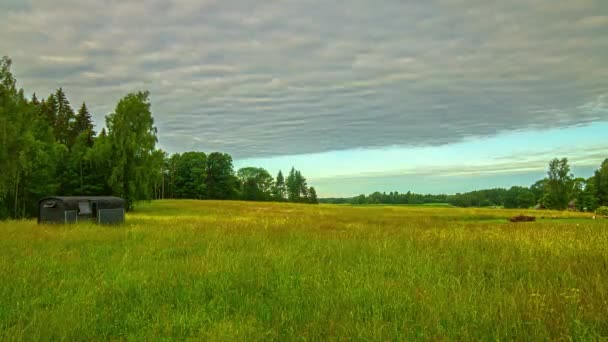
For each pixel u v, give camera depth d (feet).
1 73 146.41
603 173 352.69
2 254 42.34
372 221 126.62
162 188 386.32
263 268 33.91
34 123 172.65
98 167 219.00
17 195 184.75
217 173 415.64
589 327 18.29
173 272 32.91
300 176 565.12
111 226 87.56
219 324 20.70
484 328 18.75
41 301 24.85
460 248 43.65
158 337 19.56
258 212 216.54
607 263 32.99
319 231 68.64
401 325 19.71
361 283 27.94
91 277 31.68
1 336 18.78
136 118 209.56
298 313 22.00
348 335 18.57
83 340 19.25
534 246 43.01
